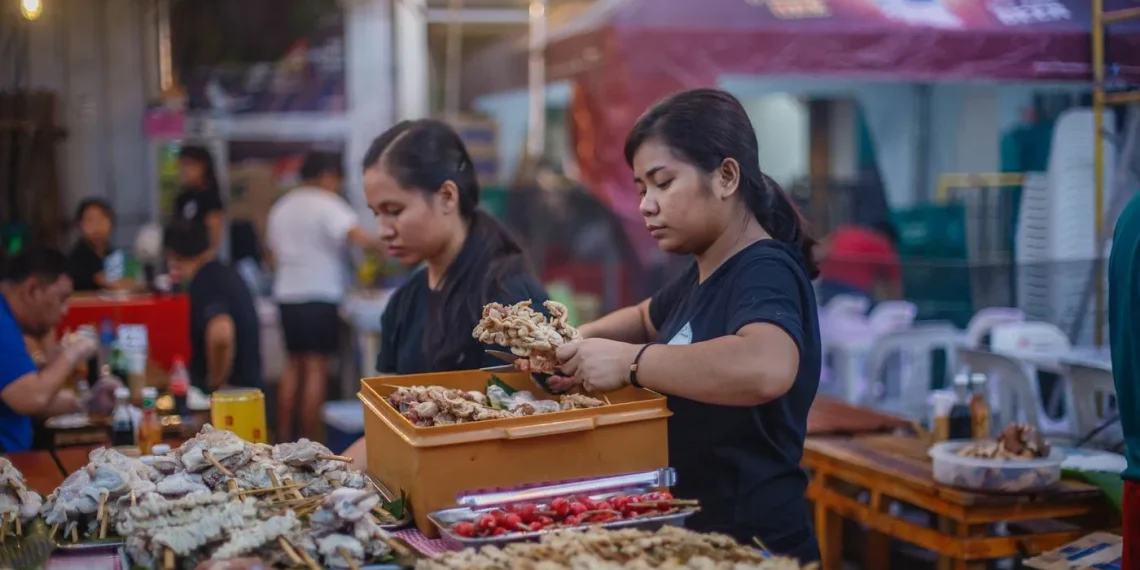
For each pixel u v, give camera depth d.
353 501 1.94
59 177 7.73
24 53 7.59
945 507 3.12
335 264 7.14
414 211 2.81
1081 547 2.99
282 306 7.06
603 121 5.23
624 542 1.88
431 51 9.00
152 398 3.37
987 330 5.30
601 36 5.21
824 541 3.80
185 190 6.09
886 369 5.91
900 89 7.64
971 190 6.52
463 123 8.59
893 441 3.78
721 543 1.92
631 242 5.32
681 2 5.11
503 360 2.70
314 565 1.88
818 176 9.36
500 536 1.93
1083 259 5.02
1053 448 3.25
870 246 7.03
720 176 2.31
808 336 2.29
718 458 2.34
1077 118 5.19
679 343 2.38
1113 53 4.79
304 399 7.12
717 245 2.38
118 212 8.05
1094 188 4.95
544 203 8.58
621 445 2.16
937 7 5.18
